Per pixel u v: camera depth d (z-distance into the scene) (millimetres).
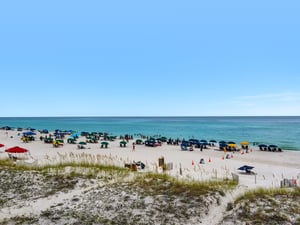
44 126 129250
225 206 11102
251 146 49812
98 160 20406
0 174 15758
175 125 136500
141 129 105000
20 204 11578
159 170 21906
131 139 60531
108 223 9477
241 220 9305
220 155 36875
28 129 88875
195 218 9906
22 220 9812
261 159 33719
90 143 49000
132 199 11523
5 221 9766
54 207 11109
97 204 11188
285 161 32250
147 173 16500
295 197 11141
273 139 62719
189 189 12648
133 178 15031
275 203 10383
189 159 32000
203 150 42344
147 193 12180
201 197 11531
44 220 9781
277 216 9281
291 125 126312
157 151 39469
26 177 15117
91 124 152750
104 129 105375
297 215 9336
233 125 131500
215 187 13242
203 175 19828
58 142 42125
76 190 13266
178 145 49156
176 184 13492
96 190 12922
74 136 54188
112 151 38188
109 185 13625
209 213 10398
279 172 24453
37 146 42250
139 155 34594
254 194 11805
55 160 22438
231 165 28031
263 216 9344
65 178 14938
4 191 13250
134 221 9633
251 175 22516
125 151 38594
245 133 81188
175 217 9914
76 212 10461
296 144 52344
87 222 9555
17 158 26016
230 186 14023
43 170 16859
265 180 19734
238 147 47188
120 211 10461
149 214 10148
